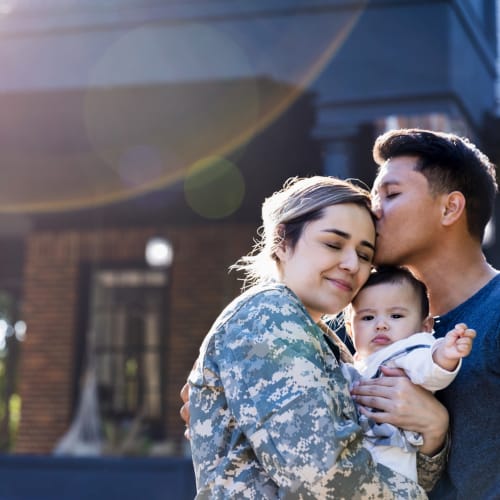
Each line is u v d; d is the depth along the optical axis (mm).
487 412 2102
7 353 11180
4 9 6391
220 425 1973
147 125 6949
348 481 1803
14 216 8852
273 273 2223
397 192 2363
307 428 1815
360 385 2160
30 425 8430
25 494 6285
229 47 6105
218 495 1916
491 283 2312
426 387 2107
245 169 7680
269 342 1896
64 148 7582
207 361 2000
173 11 6168
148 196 8305
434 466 2127
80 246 8727
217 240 8469
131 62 6203
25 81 6328
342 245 2135
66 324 8602
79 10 6289
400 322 2330
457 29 6082
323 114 6004
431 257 2391
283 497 1812
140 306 8719
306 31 6066
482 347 2137
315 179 2223
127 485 6148
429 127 5895
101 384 8523
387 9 6008
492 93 6867
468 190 2357
